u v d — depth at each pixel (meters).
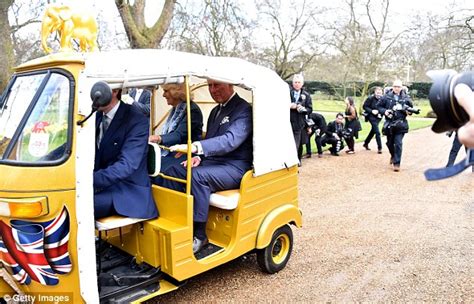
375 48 20.64
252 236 3.83
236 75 3.53
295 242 4.95
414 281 3.98
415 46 20.02
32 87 2.87
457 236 5.18
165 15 8.89
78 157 2.60
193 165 3.73
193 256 3.31
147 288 3.24
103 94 2.46
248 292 3.74
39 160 2.65
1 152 2.79
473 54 14.52
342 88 22.83
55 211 2.62
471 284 3.91
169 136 4.24
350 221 5.75
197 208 3.54
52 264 2.69
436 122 1.04
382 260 4.45
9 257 2.77
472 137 0.95
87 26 3.26
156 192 3.43
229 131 3.63
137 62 2.93
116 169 3.10
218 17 11.35
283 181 4.12
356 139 14.37
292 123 8.58
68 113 2.64
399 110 8.91
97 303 2.73
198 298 3.63
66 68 2.72
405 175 8.71
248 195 3.71
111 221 3.07
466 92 0.97
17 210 2.58
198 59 3.41
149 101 5.18
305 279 4.00
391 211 6.23
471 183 8.02
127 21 8.57
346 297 3.67
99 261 3.26
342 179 8.33
